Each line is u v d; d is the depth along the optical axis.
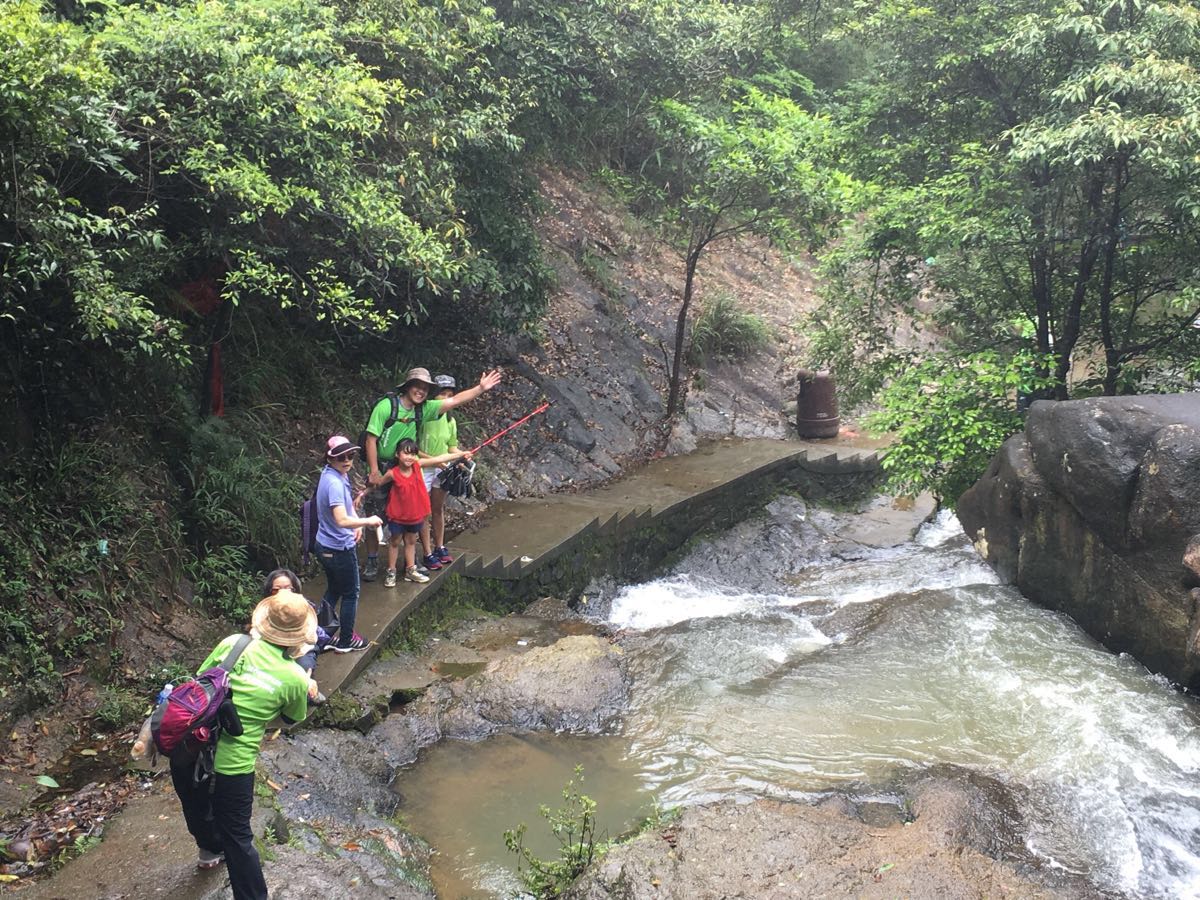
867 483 13.30
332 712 5.72
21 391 5.96
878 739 6.07
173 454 6.97
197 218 7.09
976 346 10.09
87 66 5.11
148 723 3.65
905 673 6.98
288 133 6.57
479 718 6.25
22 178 5.04
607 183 16.25
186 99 6.38
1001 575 8.58
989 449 8.89
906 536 11.88
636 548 10.01
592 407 12.16
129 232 6.02
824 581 9.92
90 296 5.22
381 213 7.02
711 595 9.68
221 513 6.89
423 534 7.55
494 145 9.27
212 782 3.65
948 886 4.32
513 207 10.49
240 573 6.82
